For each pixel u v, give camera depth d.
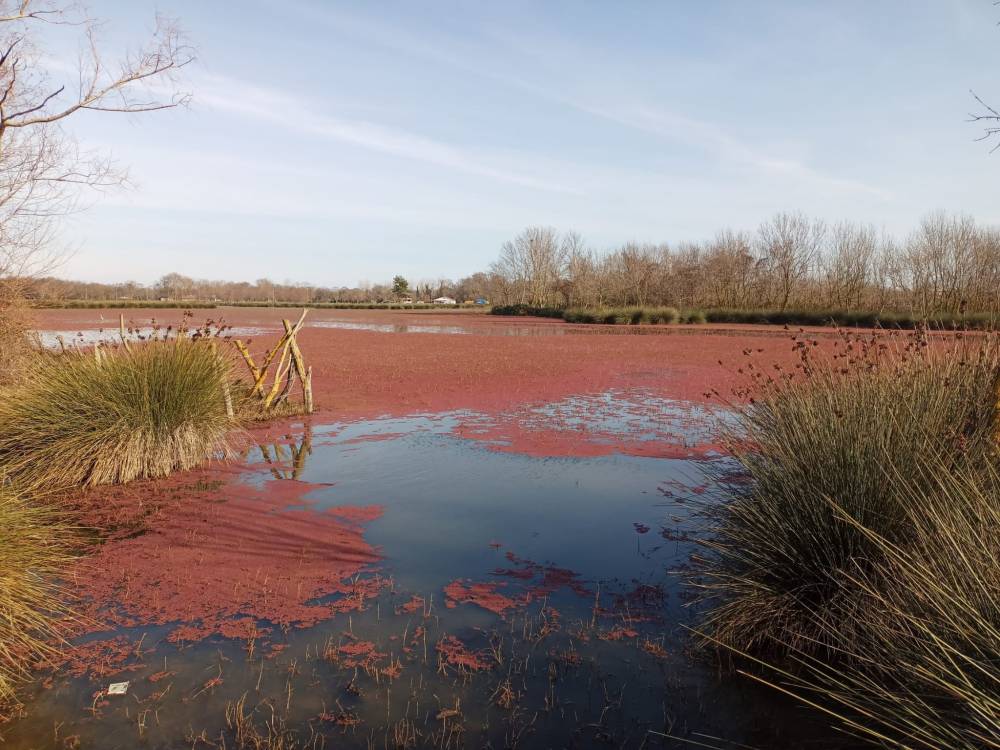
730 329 31.89
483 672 3.02
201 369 6.86
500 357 17.52
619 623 3.48
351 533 4.80
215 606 3.66
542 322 40.16
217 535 4.74
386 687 2.90
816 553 3.20
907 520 3.05
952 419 3.76
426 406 10.07
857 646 2.71
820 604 3.11
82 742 2.53
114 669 3.04
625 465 6.65
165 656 3.15
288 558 4.34
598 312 39.12
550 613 3.59
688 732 2.60
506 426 8.55
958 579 2.36
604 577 4.05
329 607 3.66
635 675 3.00
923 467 3.14
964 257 31.64
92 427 6.04
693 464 6.64
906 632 2.42
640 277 46.19
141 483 6.05
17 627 3.23
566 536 4.74
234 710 2.72
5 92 5.80
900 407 3.63
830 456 3.38
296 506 5.41
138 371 6.32
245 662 3.10
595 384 12.36
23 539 3.59
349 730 2.60
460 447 7.45
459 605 3.69
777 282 41.88
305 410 9.48
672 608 3.65
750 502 3.81
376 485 6.00
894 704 2.37
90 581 3.96
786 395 4.40
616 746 2.51
